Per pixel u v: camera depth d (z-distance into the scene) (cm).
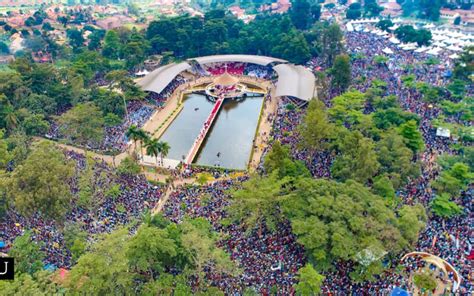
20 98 16112
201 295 7062
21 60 18088
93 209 10050
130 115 16462
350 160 10875
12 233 9450
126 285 7344
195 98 19512
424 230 9069
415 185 10869
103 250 7275
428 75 18962
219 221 9406
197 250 7431
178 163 12975
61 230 9431
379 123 13538
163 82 18738
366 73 19738
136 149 13988
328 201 8562
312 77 18962
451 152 12462
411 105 15662
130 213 9906
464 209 9738
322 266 7756
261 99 19250
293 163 10806
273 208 9262
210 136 15638
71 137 14488
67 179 10062
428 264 8200
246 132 15912
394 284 7750
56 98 16650
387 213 8425
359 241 7931
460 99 15800
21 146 12731
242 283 7638
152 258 7706
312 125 11706
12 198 9306
